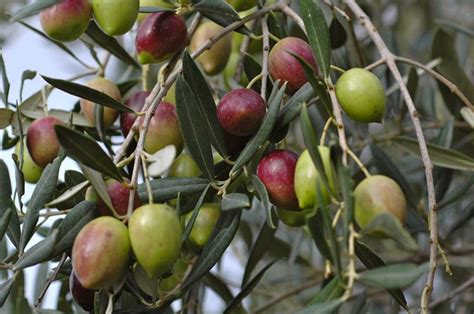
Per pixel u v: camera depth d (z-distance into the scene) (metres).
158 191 0.53
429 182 0.51
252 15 0.57
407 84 0.71
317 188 0.47
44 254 0.50
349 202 0.47
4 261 0.53
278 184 0.52
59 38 0.54
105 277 0.47
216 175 0.55
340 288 0.48
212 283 0.66
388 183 0.48
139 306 0.53
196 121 0.53
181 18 0.56
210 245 0.53
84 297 0.52
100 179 0.49
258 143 0.53
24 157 0.61
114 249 0.47
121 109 0.54
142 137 0.51
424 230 0.67
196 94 0.54
